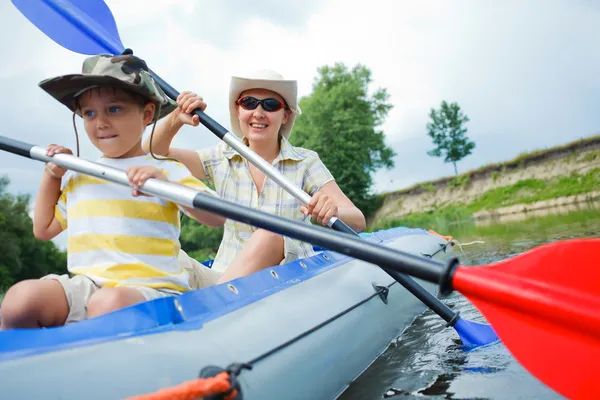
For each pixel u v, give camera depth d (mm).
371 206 29594
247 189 3010
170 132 2820
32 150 1932
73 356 1218
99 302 1611
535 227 9312
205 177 3178
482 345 2547
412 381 2184
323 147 28328
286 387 1650
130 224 1854
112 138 1894
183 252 2576
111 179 1765
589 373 1390
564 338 1402
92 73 1850
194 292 1712
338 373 2049
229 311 1741
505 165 25562
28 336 1231
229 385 1282
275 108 2986
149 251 1860
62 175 1928
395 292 2973
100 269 1790
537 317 1356
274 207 2971
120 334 1388
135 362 1284
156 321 1515
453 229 15148
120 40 3010
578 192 21516
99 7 3031
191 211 1994
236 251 2910
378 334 2564
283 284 2172
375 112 31078
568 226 8211
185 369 1347
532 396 1951
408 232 4574
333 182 3115
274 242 2430
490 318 1493
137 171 1724
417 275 1433
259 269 2393
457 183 27297
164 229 1920
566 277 1447
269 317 1837
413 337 2840
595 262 1415
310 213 2500
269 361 1639
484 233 9789
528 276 1484
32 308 1554
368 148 29453
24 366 1133
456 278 1399
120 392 1190
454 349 2576
